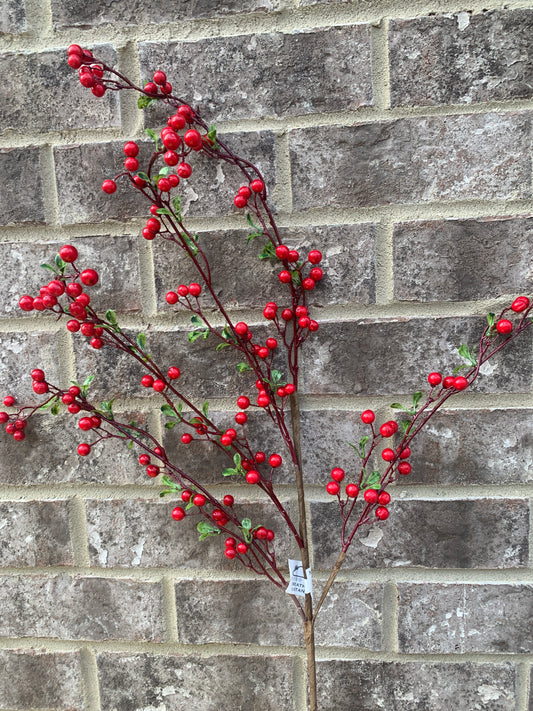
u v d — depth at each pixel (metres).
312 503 0.61
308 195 0.58
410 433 0.55
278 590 0.61
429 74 0.56
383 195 0.58
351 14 0.56
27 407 0.58
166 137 0.50
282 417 0.57
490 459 0.59
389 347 0.59
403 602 0.61
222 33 0.57
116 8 0.58
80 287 0.54
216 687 0.62
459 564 0.60
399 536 0.60
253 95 0.58
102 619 0.63
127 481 0.62
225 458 0.61
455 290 0.58
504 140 0.56
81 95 0.59
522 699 0.60
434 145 0.57
